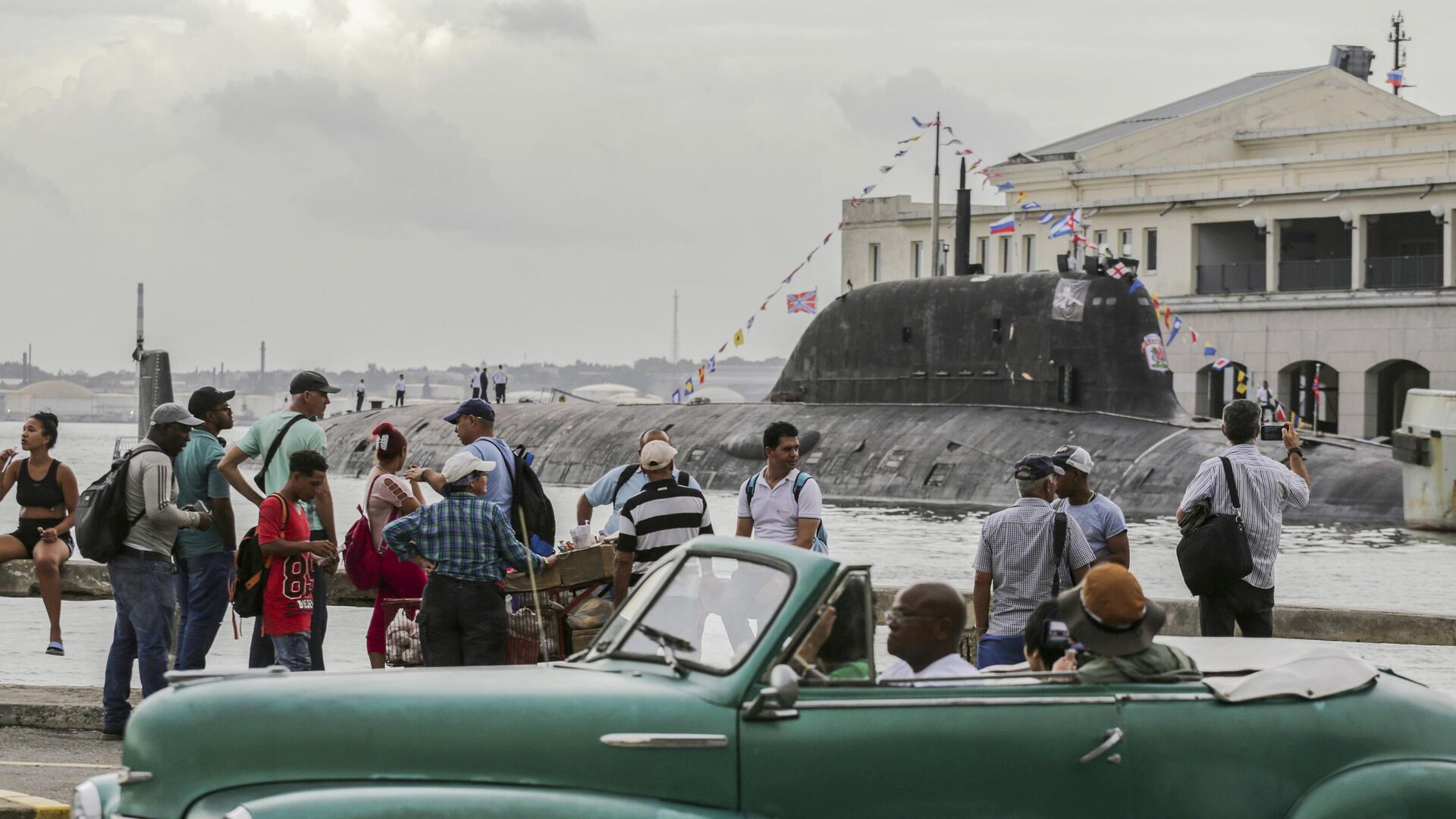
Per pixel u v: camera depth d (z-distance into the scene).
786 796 8.53
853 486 60.31
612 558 15.34
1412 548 41.81
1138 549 40.88
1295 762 9.36
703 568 9.47
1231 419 16.36
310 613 16.12
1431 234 90.31
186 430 16.31
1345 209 84.31
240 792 8.52
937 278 62.75
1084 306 56.72
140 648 16.22
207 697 8.72
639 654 9.21
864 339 64.44
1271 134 96.12
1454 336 80.50
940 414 60.97
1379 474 52.44
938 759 8.76
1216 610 16.25
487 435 17.12
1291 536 45.34
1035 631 10.63
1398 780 9.35
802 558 8.91
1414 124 90.06
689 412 75.38
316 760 8.53
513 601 16.33
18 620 25.58
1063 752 8.97
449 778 8.49
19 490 20.95
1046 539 14.16
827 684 8.74
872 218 104.81
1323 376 90.81
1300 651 10.38
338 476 82.81
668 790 8.48
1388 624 23.05
